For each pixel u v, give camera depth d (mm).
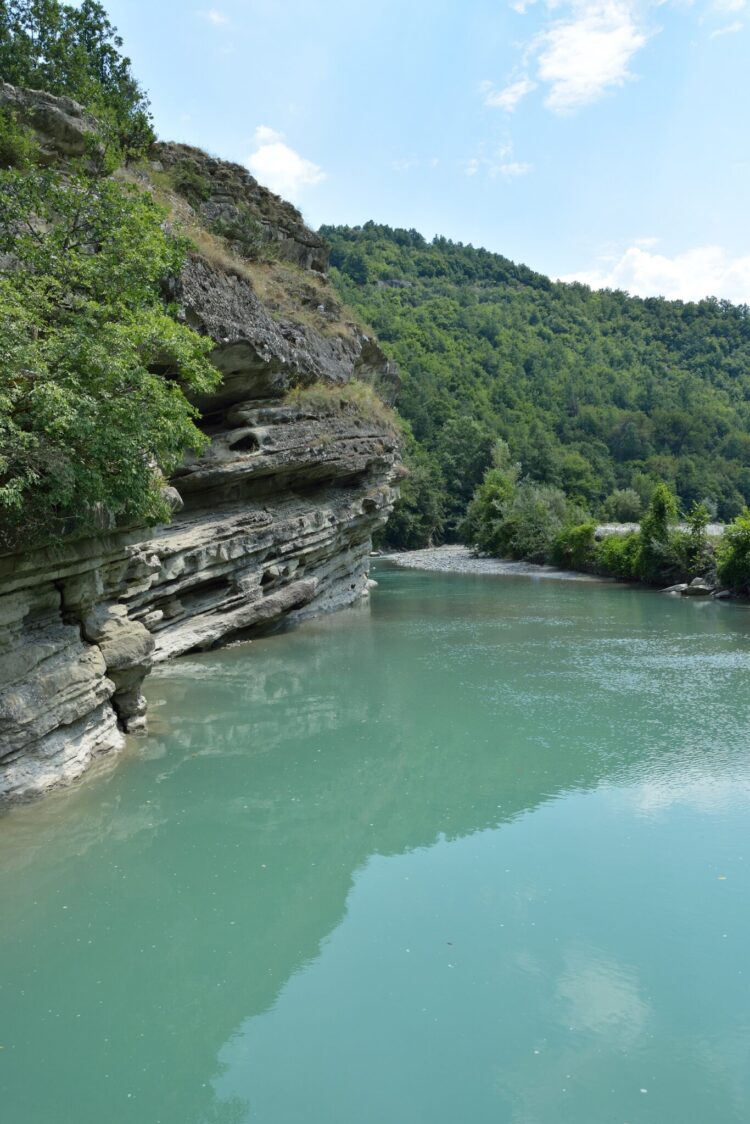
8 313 9961
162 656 20109
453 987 6898
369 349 35188
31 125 16828
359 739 14094
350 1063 5973
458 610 31938
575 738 14039
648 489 99000
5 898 8422
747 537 34250
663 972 7094
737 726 14648
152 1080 5770
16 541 10398
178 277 18469
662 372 149000
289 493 26609
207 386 13289
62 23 23828
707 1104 5488
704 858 9305
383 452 30734
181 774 12219
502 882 8828
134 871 9086
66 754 11594
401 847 9781
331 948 7539
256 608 23516
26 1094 5609
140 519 13422
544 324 164625
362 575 36312
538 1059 5996
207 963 7293
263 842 9906
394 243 192500
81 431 10219
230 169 29578
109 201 12328
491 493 69562
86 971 7133
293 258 32406
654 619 29031
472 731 14547
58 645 11812
